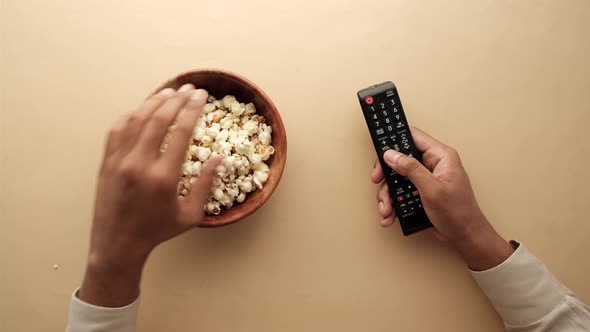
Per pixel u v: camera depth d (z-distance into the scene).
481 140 0.81
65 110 0.78
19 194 0.77
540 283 0.70
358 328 0.79
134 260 0.55
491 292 0.73
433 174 0.73
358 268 0.79
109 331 0.58
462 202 0.71
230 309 0.78
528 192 0.81
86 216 0.78
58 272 0.77
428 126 0.81
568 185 0.81
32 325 0.77
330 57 0.79
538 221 0.81
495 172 0.81
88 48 0.78
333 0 0.79
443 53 0.81
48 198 0.77
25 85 0.78
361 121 0.79
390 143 0.73
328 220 0.79
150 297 0.77
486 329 0.80
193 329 0.78
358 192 0.79
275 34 0.79
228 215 0.68
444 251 0.80
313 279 0.79
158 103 0.55
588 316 0.69
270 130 0.71
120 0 0.78
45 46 0.78
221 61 0.78
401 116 0.73
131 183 0.50
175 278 0.78
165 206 0.52
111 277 0.55
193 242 0.78
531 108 0.82
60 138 0.78
